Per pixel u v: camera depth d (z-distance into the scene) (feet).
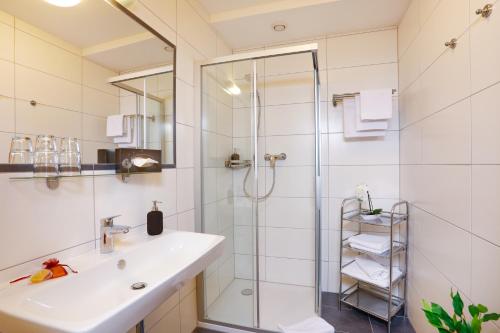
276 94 7.73
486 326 3.13
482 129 3.26
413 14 5.91
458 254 3.88
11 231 2.71
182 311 5.67
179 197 5.57
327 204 7.79
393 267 6.93
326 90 7.71
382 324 6.33
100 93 3.75
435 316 2.79
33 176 2.89
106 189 3.85
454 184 4.01
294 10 6.46
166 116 5.15
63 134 3.24
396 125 7.23
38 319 2.06
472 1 3.48
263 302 7.14
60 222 3.21
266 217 8.00
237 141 6.87
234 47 8.37
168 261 4.07
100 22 3.74
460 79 3.80
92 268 3.05
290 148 7.75
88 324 1.95
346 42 7.57
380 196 7.38
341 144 7.64
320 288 6.69
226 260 6.58
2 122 2.64
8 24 2.72
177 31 5.51
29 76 2.89
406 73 6.48
